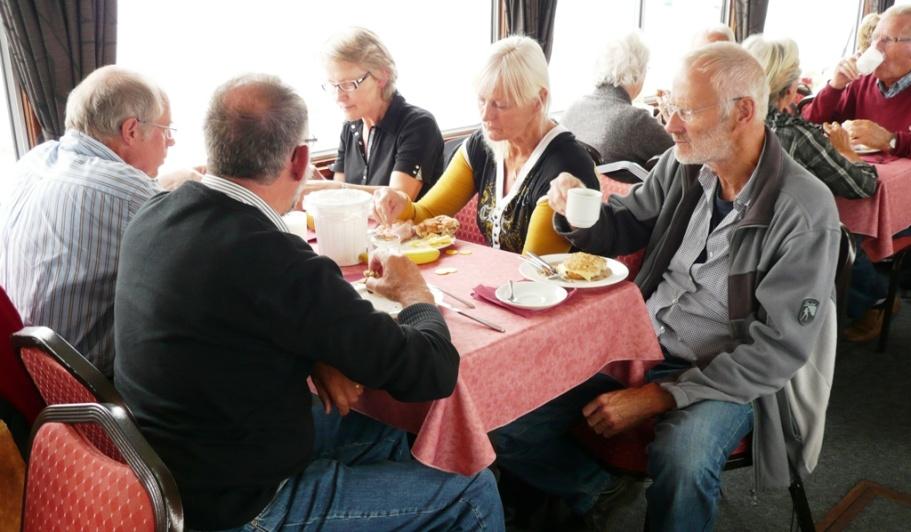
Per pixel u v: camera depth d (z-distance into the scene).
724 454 1.53
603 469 1.70
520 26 3.90
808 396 1.61
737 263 1.62
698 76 1.57
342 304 1.08
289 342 1.07
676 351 1.77
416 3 3.68
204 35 2.90
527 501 1.93
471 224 2.39
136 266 1.11
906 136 2.80
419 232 1.93
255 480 1.11
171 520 0.93
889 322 2.85
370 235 1.92
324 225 1.70
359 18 3.45
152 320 1.08
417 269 1.40
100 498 0.92
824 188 1.55
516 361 1.34
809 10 6.33
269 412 1.10
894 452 2.24
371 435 1.53
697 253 1.74
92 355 1.52
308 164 1.21
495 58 1.92
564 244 1.89
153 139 1.66
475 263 1.75
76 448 0.99
